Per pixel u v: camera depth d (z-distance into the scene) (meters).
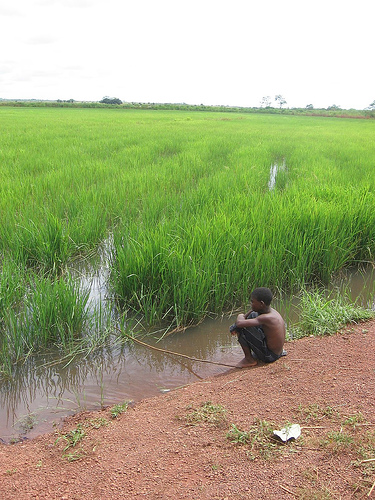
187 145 19.03
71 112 54.97
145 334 5.34
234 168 13.40
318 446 2.83
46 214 7.93
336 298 6.40
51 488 2.74
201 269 5.77
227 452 2.88
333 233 7.13
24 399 4.20
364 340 4.52
